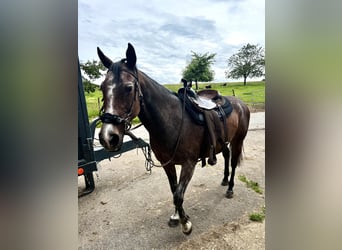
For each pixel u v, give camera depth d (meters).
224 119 2.08
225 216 2.10
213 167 3.50
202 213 2.16
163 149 1.66
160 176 3.24
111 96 1.30
